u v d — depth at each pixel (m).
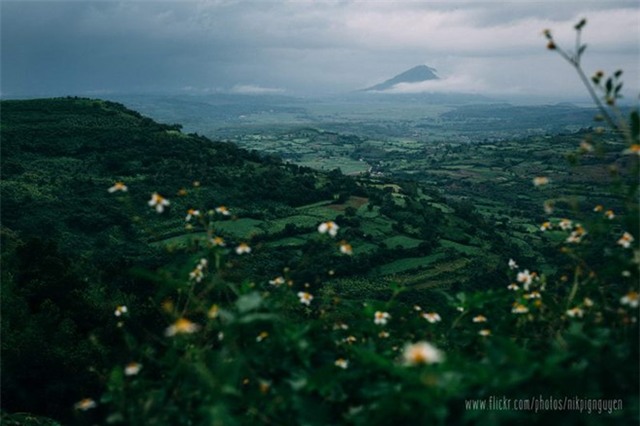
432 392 2.59
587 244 4.19
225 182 115.31
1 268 26.70
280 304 4.18
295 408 3.18
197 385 3.51
